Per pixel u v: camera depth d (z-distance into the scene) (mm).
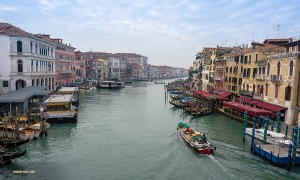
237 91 41812
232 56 43875
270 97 31203
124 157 20094
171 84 91125
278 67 29781
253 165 18500
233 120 33938
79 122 31656
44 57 49969
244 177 16766
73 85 72625
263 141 22875
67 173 17172
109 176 16891
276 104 29781
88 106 45469
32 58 43688
